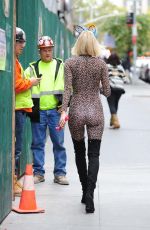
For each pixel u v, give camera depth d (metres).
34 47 21.00
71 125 14.27
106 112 38.97
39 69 17.19
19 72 15.73
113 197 15.70
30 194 14.11
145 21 100.31
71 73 14.16
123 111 40.44
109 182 17.67
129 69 83.88
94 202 15.13
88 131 14.19
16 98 15.75
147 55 107.25
